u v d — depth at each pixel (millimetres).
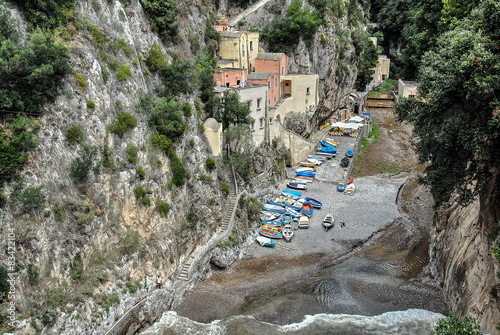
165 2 52750
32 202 29391
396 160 80438
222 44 75750
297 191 66625
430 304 40031
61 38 35469
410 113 39656
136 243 38031
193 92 52812
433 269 45812
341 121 102062
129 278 37000
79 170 33781
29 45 31359
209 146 54188
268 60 79562
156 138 42219
